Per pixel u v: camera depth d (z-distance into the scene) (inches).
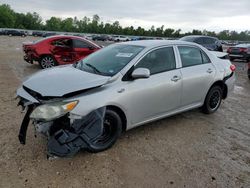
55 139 121.5
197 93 193.8
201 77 192.2
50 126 124.4
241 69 550.0
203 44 577.0
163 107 170.6
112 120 144.3
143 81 154.7
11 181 115.6
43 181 116.7
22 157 133.7
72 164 130.6
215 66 206.7
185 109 189.9
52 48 394.9
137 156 141.8
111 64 158.9
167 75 168.7
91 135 126.7
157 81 161.8
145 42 180.7
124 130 154.9
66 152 119.6
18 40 1476.4
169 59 175.5
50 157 123.4
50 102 123.3
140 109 156.3
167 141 161.5
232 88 228.1
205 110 211.5
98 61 169.0
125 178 122.3
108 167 130.0
